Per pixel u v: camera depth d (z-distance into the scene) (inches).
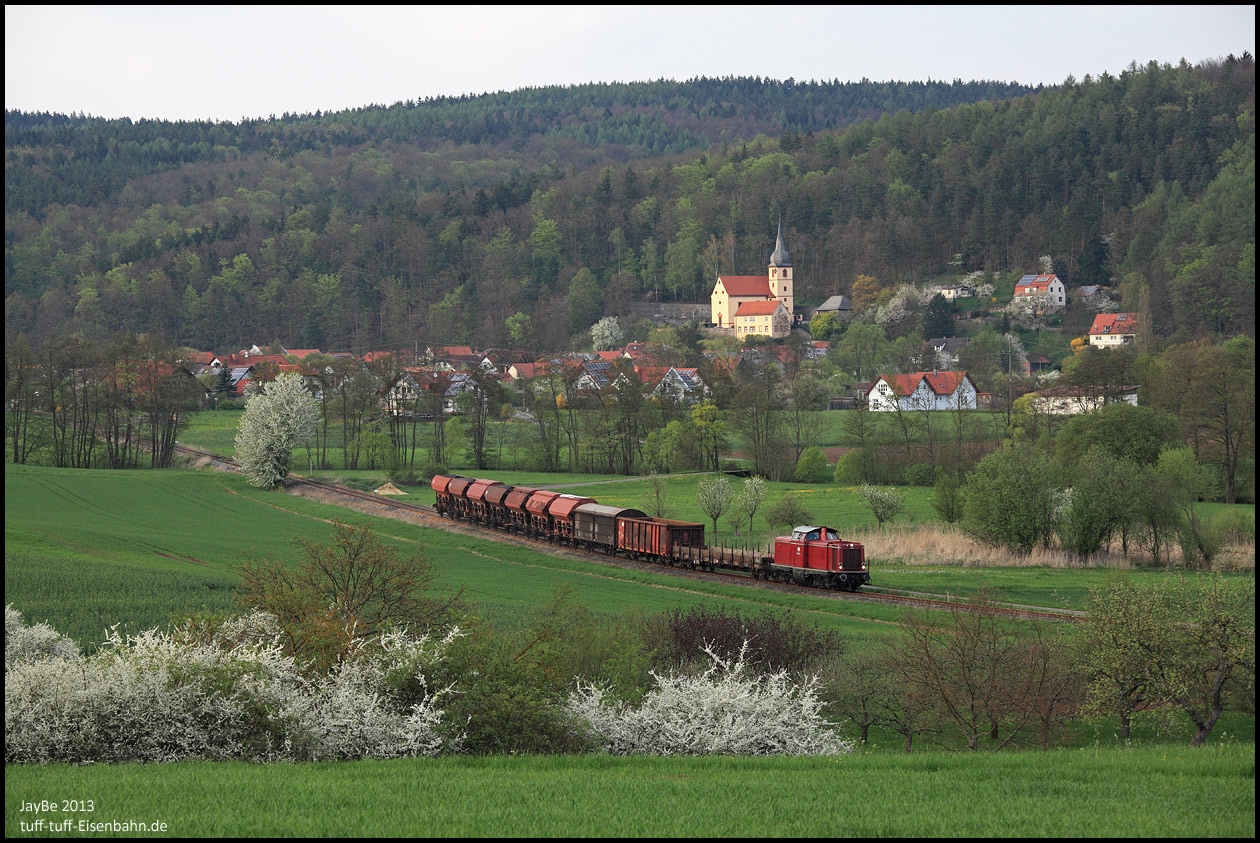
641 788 877.8
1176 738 1461.6
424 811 800.3
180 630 1243.2
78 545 2819.9
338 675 1124.5
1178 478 3154.5
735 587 2444.6
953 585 2431.1
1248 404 3900.1
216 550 2970.0
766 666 1561.3
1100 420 3740.2
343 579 1503.4
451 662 1123.9
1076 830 762.8
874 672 1494.8
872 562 2839.6
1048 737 1485.0
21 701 984.3
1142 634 1355.8
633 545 2851.9
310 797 833.5
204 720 1027.9
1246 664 1323.8
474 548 3221.0
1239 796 856.3
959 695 1389.0
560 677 1203.2
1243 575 2581.2
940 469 4178.2
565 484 4579.2
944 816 801.6
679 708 1155.9
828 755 1072.2
